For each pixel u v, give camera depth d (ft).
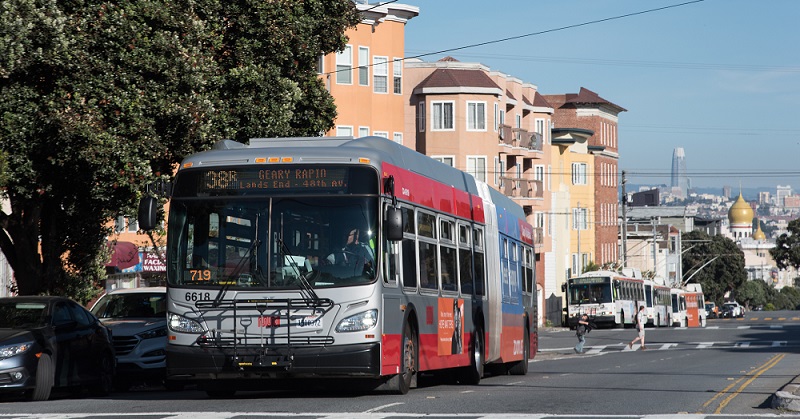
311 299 58.39
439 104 265.54
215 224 59.82
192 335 58.95
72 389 79.10
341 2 108.88
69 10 86.89
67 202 93.61
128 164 86.43
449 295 74.79
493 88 267.18
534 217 315.99
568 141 357.41
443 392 67.46
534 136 301.84
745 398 63.98
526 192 295.07
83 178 89.10
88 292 103.65
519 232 104.88
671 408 56.65
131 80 87.86
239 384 63.05
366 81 217.77
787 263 615.98
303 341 58.29
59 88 85.46
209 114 92.38
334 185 59.82
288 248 59.16
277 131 101.35
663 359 137.49
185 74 88.79
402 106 225.35
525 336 103.91
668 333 256.93
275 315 58.44
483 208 88.07
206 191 60.23
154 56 87.56
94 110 85.66
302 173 59.98
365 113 217.15
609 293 278.67
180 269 59.67
